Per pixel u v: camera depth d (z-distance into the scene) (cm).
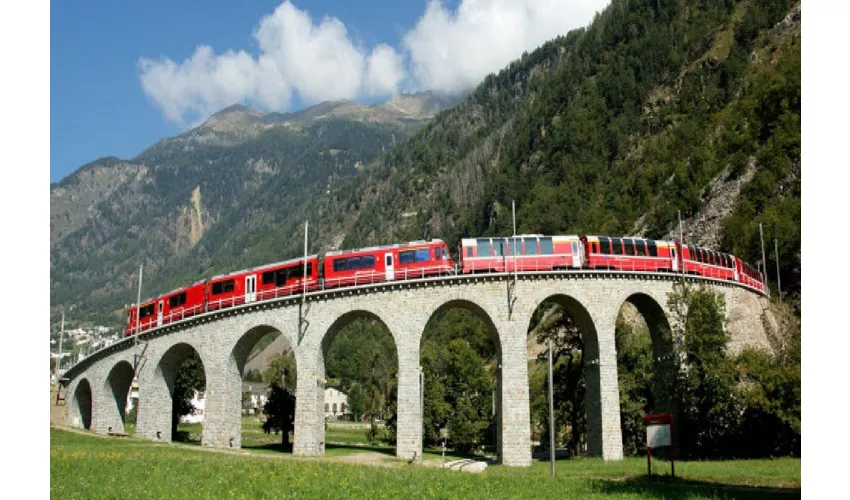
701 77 19538
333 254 6712
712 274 7469
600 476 4659
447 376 9469
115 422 8488
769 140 11844
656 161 17025
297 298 6600
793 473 4566
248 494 3161
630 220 15038
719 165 13525
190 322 7312
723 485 4047
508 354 6103
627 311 9412
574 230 16262
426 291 6284
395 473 4100
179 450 5903
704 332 6384
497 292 6234
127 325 8400
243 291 7088
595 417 6325
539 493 3484
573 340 7381
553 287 6312
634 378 7231
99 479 3519
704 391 6250
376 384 12450
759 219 10269
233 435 6831
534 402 8475
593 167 19350
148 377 7662
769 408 5900
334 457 5981
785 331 7950
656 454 6562
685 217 12775
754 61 18038
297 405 6359
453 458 7212
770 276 9669
